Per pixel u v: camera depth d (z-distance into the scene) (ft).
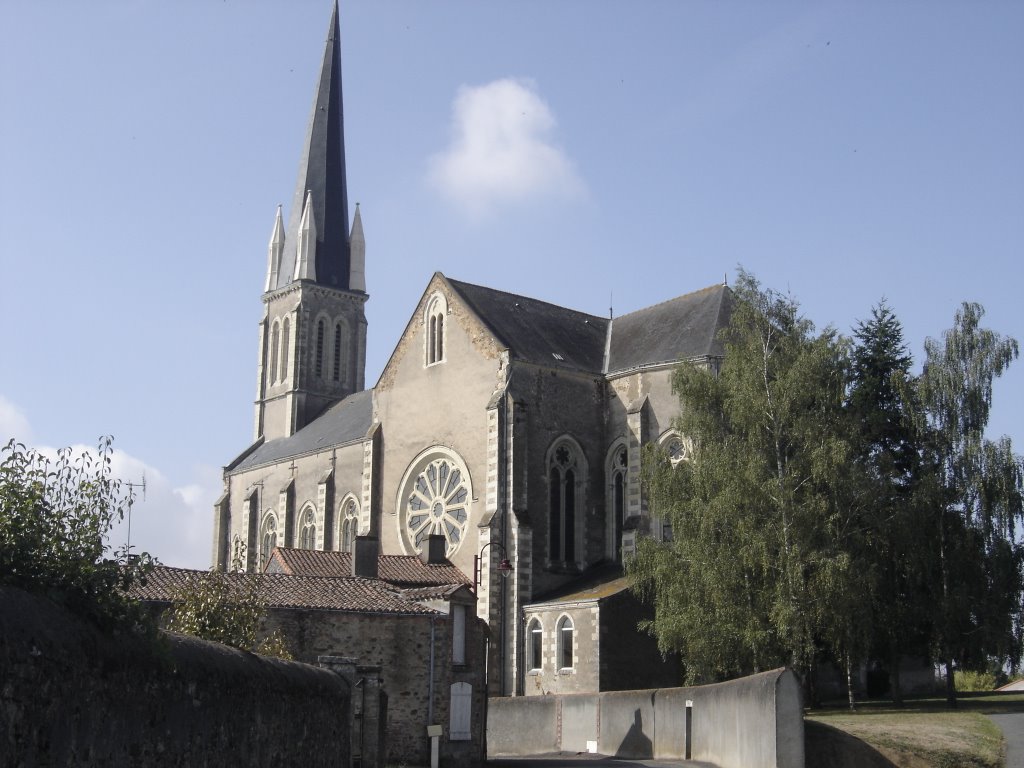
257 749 70.54
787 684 107.24
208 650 66.44
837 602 148.46
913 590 164.96
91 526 56.03
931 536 165.37
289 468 296.10
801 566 150.30
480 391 212.64
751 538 153.58
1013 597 165.58
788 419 161.99
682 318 222.28
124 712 53.16
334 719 89.71
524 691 192.54
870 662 188.96
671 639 158.10
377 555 174.81
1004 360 173.88
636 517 204.13
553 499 209.97
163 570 130.11
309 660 130.93
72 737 48.34
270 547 298.97
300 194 355.77
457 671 143.74
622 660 180.75
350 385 343.05
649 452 172.24
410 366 230.89
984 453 168.45
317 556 180.24
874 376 186.19
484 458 208.33
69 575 52.80
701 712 133.39
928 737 122.42
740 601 155.63
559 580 205.98
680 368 175.83
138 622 56.24
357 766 113.09
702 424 169.17
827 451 156.25
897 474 175.94
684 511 163.12
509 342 213.87
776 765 105.60
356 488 268.21
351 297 348.18
